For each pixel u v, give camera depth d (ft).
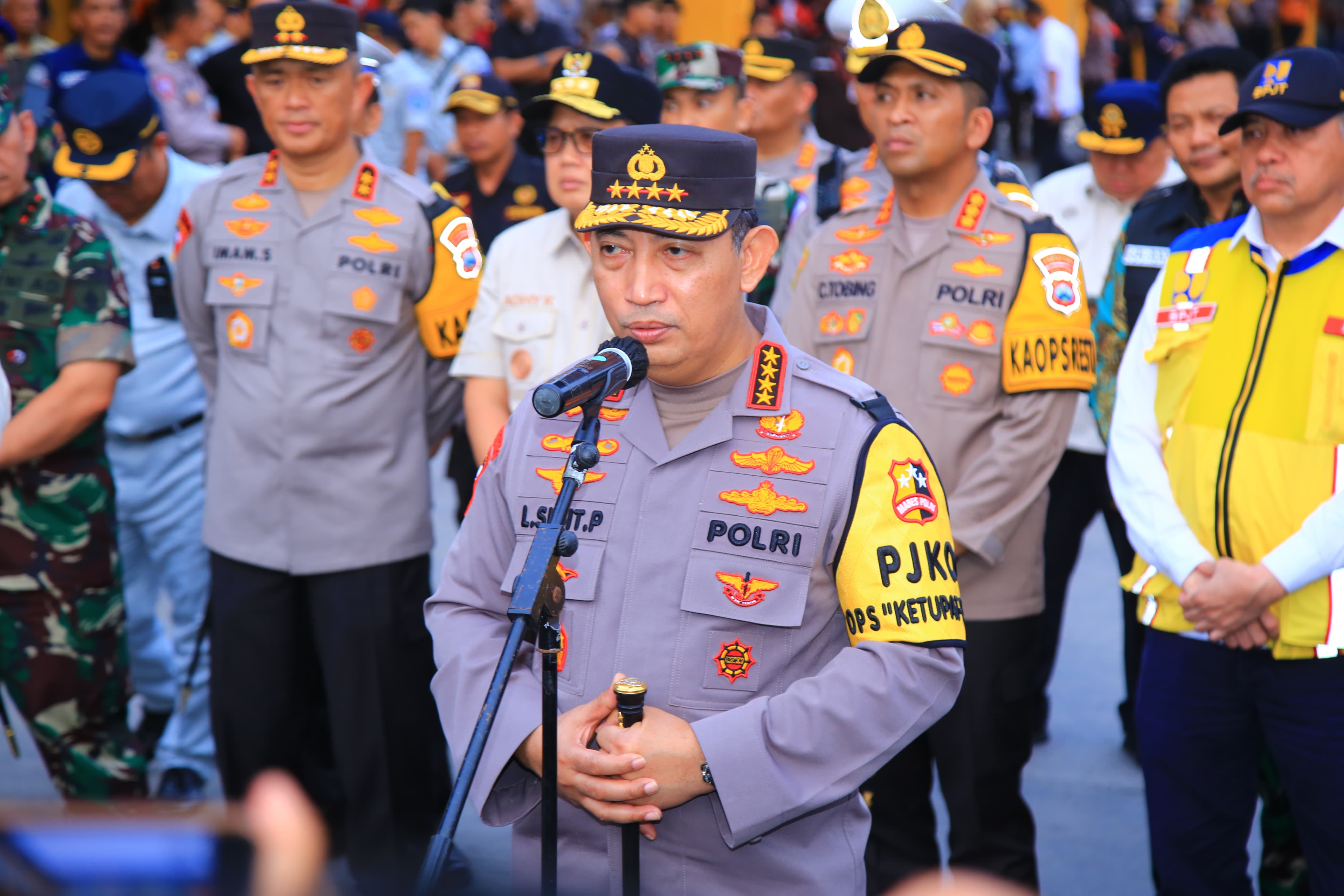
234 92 21.95
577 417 9.58
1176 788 13.76
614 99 15.87
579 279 16.10
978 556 14.32
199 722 19.42
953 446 14.87
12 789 19.77
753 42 24.13
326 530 16.22
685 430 9.31
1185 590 12.91
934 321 15.06
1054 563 21.22
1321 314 12.75
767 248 9.20
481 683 9.40
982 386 14.89
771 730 8.52
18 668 16.44
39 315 15.99
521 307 16.17
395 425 16.58
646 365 8.63
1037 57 70.85
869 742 8.52
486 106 24.45
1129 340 15.07
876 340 15.35
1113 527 20.98
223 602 16.61
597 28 66.90
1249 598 12.60
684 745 8.52
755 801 8.43
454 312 16.65
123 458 20.06
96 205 20.75
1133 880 17.25
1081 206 22.80
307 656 17.16
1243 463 12.93
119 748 17.08
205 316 17.08
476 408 16.30
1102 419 18.11
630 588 9.05
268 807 2.72
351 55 16.31
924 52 14.69
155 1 33.06
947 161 15.12
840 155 20.38
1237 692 13.32
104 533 16.72
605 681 9.03
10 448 15.65
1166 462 13.74
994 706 14.62
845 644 9.27
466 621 9.81
